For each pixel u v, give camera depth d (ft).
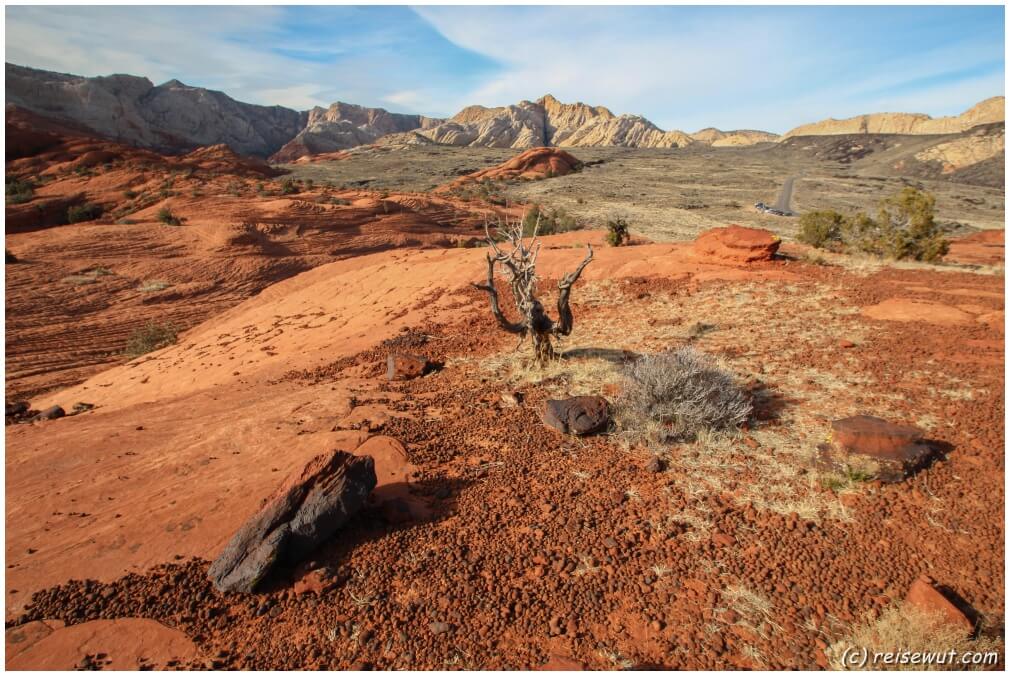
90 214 165.89
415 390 28.45
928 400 22.29
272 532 14.10
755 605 12.85
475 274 56.39
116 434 24.90
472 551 14.80
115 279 109.40
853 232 62.08
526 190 254.68
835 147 516.32
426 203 188.55
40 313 90.74
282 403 27.09
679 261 50.72
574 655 11.57
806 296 37.91
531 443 21.11
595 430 21.24
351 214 161.27
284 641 11.97
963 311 31.94
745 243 47.91
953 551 14.46
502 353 33.53
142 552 15.16
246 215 150.82
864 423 18.57
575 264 54.13
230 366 45.39
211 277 116.57
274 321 60.70
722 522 15.81
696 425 20.77
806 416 21.86
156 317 96.07
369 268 72.02
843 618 12.45
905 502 16.37
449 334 40.40
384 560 14.37
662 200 212.84
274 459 20.51
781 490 17.19
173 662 11.50
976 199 242.78
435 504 17.13
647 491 17.51
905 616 12.21
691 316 37.32
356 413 24.81
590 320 39.14
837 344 29.32
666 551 14.69
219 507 17.16
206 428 24.64
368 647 11.78
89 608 13.06
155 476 20.17
